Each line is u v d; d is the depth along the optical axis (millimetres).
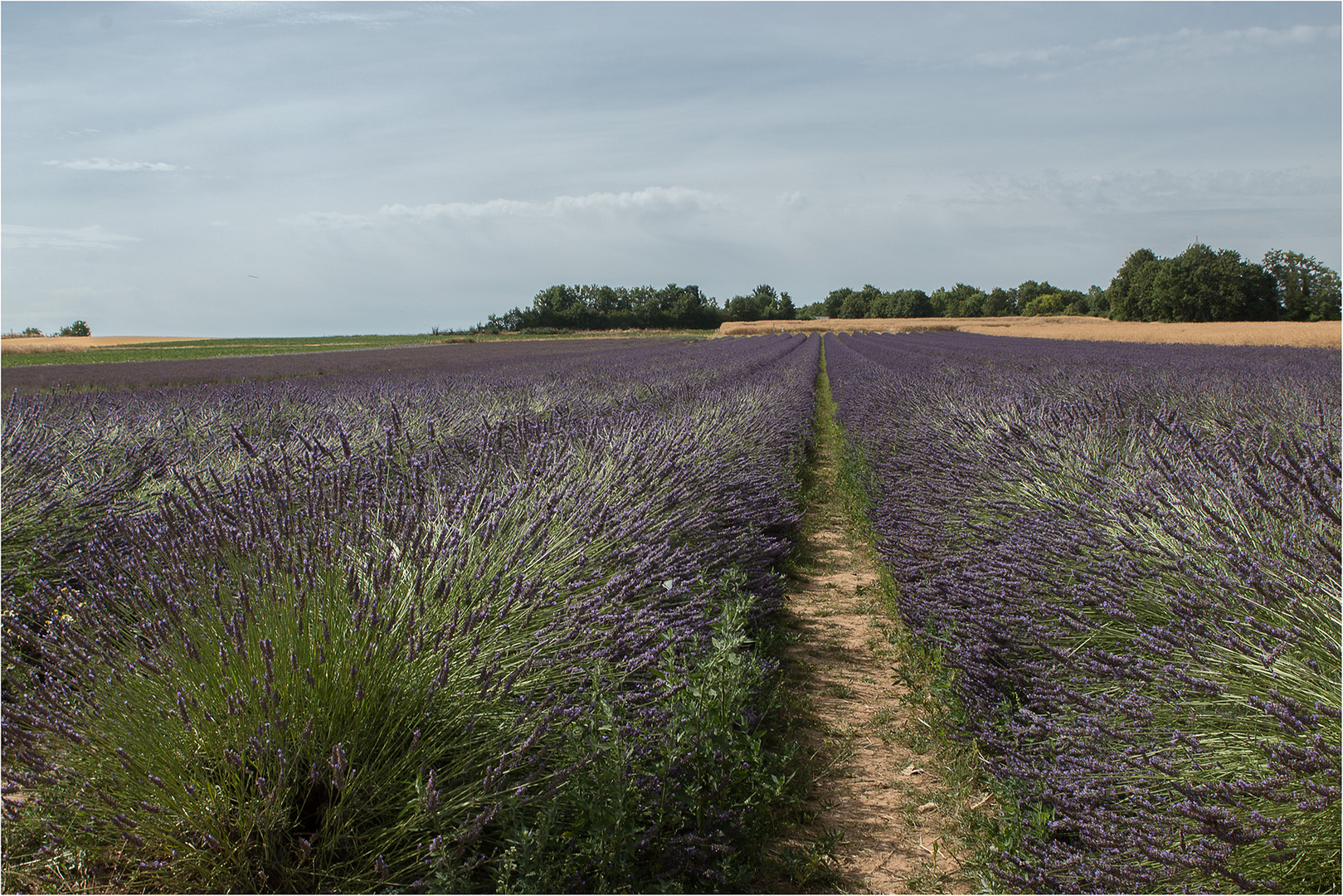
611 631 2709
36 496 4035
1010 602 3328
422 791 1973
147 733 2162
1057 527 3553
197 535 2684
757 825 2633
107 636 2391
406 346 60156
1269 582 2396
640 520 3732
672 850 2322
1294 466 2859
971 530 4418
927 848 2643
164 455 5305
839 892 2414
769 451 7754
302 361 34969
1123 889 2004
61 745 2137
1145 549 2803
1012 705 3055
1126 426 5461
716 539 4598
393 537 2926
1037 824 2404
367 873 2043
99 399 9695
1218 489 3145
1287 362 18609
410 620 2346
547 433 5305
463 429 6133
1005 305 131250
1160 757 2189
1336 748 1815
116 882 2037
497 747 2328
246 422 7492
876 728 3506
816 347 49219
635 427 5637
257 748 2051
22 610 3049
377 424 5836
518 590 2621
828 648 4516
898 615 4898
